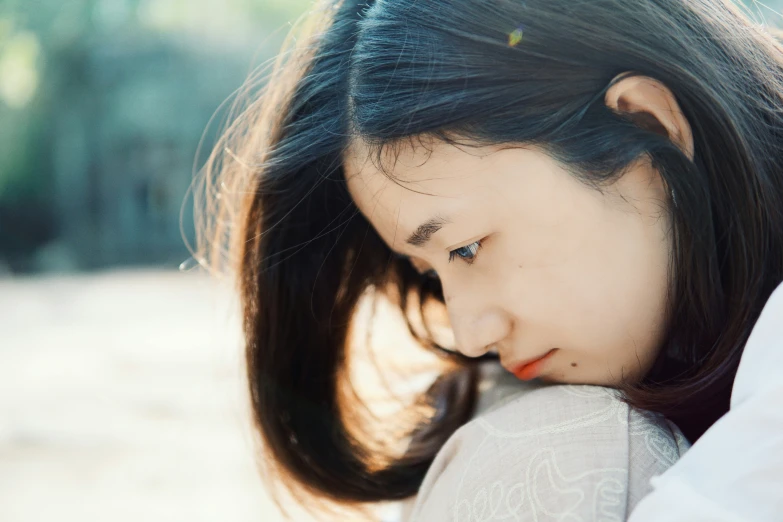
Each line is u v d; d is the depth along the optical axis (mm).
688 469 638
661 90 849
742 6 1032
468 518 772
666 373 877
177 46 16297
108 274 14531
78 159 16672
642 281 835
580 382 881
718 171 855
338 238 1100
